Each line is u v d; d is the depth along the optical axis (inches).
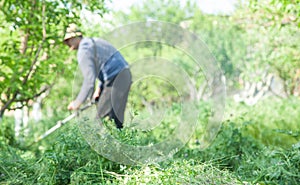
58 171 162.9
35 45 250.1
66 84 379.6
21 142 254.7
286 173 156.6
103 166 163.6
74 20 237.6
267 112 351.6
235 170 184.2
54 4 232.7
